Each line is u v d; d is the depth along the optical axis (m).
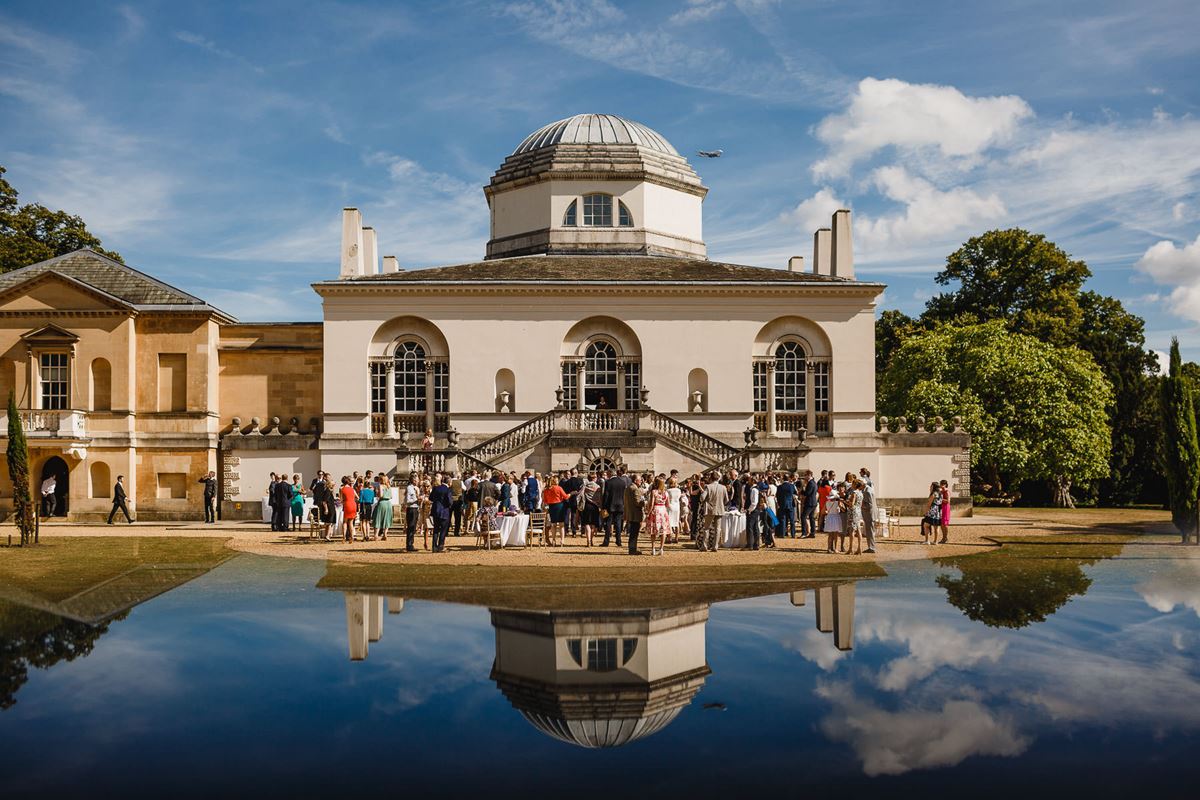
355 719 10.29
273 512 35.06
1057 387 52.12
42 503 41.19
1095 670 12.09
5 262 54.00
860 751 9.27
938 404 51.88
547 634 14.45
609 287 41.81
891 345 72.31
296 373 43.56
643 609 16.66
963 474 42.25
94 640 14.10
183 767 8.94
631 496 26.31
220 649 13.49
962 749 9.28
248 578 21.00
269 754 9.28
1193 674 11.85
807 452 37.75
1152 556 25.16
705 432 40.97
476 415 41.56
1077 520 40.59
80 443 40.72
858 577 20.98
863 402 42.28
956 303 68.81
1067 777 8.62
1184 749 9.27
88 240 59.56
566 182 48.66
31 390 41.50
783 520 32.03
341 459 41.12
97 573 21.86
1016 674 11.90
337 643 13.87
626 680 11.74
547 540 29.34
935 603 17.08
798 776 8.67
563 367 42.25
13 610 16.69
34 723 10.20
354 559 25.02
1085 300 66.81
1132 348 63.25
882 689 11.27
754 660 12.68
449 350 41.81
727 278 42.72
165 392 42.22
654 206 49.28
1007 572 21.64
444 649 13.45
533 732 9.89
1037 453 51.12
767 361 42.44
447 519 27.23
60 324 41.62
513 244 49.72
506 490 29.19
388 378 41.91
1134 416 60.09
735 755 9.20
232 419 43.25
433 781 8.59
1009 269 66.25
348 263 43.97
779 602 17.34
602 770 8.83
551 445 37.56
